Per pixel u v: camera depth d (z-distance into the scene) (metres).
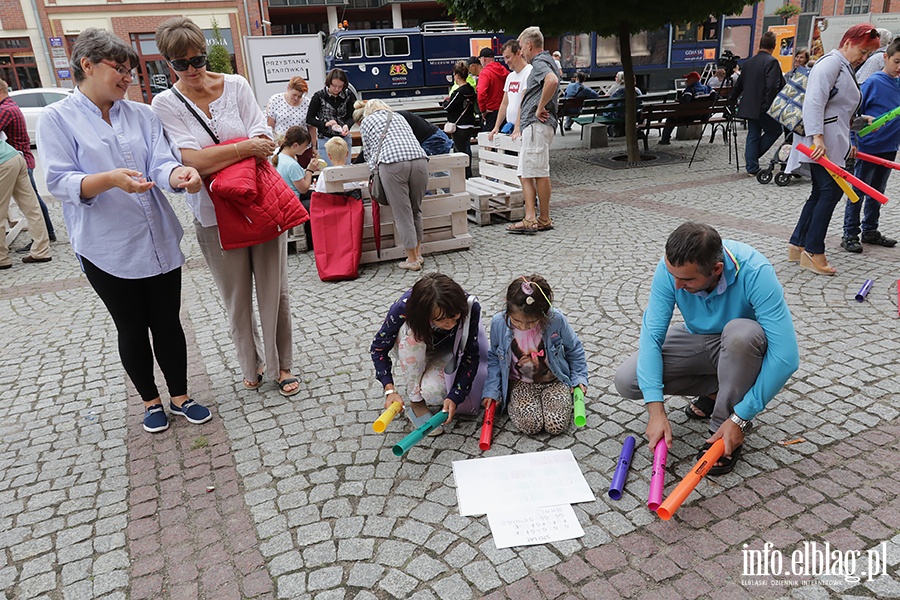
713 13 9.42
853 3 28.36
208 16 23.00
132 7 22.08
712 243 2.16
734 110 10.18
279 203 3.01
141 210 2.78
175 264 2.94
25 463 2.93
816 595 1.97
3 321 4.78
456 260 5.58
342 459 2.80
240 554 2.28
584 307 4.31
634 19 8.98
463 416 3.08
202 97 2.95
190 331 4.34
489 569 2.14
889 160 4.86
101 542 2.38
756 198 7.12
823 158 4.18
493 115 9.87
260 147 2.92
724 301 2.43
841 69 4.16
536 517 2.36
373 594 2.06
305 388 3.46
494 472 2.62
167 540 2.37
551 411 2.83
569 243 5.84
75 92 2.67
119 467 2.85
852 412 2.90
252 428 3.10
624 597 2.00
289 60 12.40
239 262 3.12
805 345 3.56
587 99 12.48
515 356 2.92
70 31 21.83
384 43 16.61
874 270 4.60
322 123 7.67
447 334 2.81
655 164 9.82
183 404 3.19
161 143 2.84
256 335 3.49
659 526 2.29
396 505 2.48
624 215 6.73
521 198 6.73
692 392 2.79
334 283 5.18
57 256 6.54
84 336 4.41
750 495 2.41
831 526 2.24
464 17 9.51
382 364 2.93
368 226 5.53
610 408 3.08
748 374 2.39
